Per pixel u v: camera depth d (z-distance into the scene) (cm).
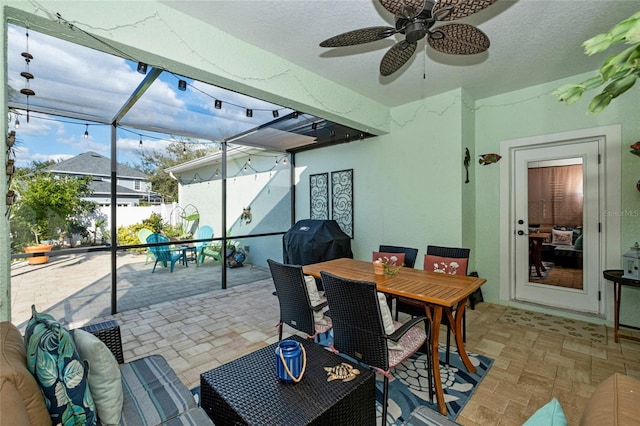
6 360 103
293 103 306
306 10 218
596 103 82
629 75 75
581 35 252
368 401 152
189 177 477
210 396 146
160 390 148
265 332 307
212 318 347
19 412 88
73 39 186
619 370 231
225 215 521
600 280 326
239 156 564
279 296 241
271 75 277
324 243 441
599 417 78
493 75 329
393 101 407
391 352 187
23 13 160
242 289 471
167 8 211
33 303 338
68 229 355
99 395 125
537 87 357
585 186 335
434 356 198
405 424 113
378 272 264
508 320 336
